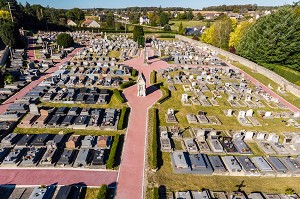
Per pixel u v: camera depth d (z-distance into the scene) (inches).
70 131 1524.4
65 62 3075.8
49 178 1140.5
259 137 1497.3
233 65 3260.3
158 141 1459.2
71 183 1115.3
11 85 2164.1
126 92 2180.1
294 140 1470.2
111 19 7239.2
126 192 1079.6
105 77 2514.8
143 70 2908.5
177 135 1498.5
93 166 1226.0
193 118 1722.4
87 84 2300.7
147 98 2069.4
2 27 3508.9
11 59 3048.7
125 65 2979.8
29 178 1136.8
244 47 3388.3
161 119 1731.1
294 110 1968.5
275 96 2250.2
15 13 5383.9
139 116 1750.7
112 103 1948.8
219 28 4458.7
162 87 2266.2
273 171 1230.9
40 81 2378.2
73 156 1291.8
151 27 7509.8
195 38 5246.1
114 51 3828.7
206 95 2197.3
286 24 2741.1
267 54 2928.2
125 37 5241.1
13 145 1362.0
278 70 2856.8
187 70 2906.0
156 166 1211.2
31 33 5039.4
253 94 2226.9
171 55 3634.4
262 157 1336.1
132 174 1188.5
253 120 1744.6
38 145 1358.3
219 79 2596.0
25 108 1755.7
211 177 1194.6
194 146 1391.5
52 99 1951.3
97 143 1362.0
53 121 1577.3
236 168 1218.0
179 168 1213.7
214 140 1449.3
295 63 2896.2
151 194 1074.7
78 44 4350.4
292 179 1213.1
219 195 1072.8
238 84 2447.1
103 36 5285.4
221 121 1739.7
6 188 1075.9
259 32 3097.9
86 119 1648.6
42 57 3243.1
